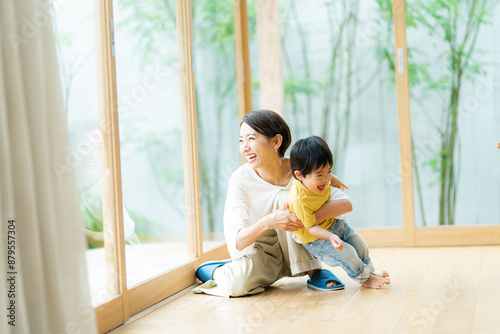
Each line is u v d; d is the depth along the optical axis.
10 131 1.51
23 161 1.52
